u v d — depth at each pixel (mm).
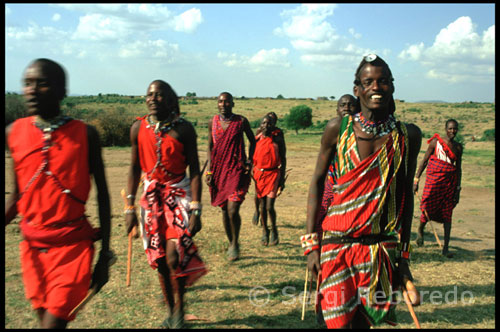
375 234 2941
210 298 4746
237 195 6066
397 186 2975
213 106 113062
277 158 6824
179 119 3896
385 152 2863
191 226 3854
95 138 3047
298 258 6293
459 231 8688
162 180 3893
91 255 2996
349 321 2912
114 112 30562
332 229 2980
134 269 5562
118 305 4469
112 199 10594
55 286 2814
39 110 2875
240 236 7566
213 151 6176
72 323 4055
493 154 28047
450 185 6840
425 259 6547
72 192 2906
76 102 108812
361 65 2930
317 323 4105
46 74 2834
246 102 132000
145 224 3947
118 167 16812
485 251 7129
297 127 65875
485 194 13344
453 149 6816
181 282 3809
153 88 3775
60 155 2861
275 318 4254
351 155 2904
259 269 5758
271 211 6902
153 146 3812
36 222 2893
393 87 2936
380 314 2910
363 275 2900
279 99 148000
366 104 2883
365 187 2881
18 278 5133
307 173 17078
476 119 89375
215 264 5938
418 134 2967
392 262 2967
